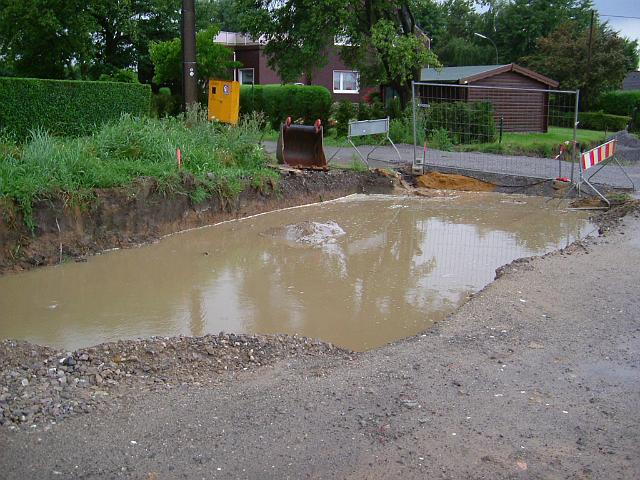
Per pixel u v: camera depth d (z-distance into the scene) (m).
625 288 7.45
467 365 5.45
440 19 54.38
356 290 8.37
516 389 5.02
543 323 6.41
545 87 29.64
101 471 3.96
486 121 21.22
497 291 7.37
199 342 5.92
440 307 7.71
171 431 4.40
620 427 4.46
